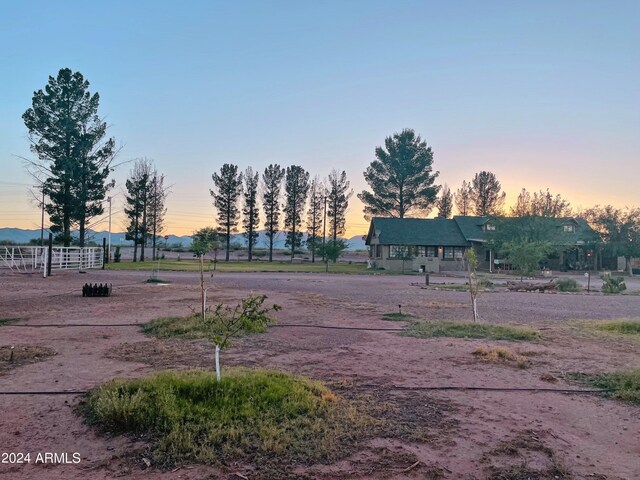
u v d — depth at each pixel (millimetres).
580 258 49188
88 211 44531
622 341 9891
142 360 7609
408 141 63250
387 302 16969
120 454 4172
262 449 4223
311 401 5305
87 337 9586
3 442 4418
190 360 7617
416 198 63406
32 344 8828
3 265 35031
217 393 5227
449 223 51500
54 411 5199
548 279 33469
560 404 5777
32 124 42312
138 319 11938
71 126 43031
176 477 3795
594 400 5969
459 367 7469
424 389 6203
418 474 3885
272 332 10312
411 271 43844
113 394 5031
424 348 8883
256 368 6906
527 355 8438
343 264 58688
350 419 4941
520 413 5414
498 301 18234
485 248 46750
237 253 76500
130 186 52062
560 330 11234
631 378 6676
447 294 20812
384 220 50656
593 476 3959
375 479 3803
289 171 65688
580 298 20312
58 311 13414
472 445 4473
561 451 4422
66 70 43500
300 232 66938
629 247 43688
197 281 25484
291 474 3842
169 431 4539
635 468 4121
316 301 16625
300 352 8398
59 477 3785
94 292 17312
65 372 6828
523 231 43219
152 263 47594
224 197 61750
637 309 16312
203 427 4582
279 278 30406
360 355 8203
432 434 4699
